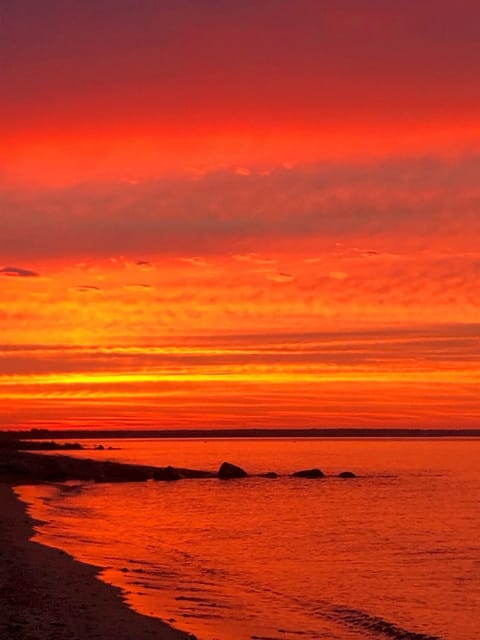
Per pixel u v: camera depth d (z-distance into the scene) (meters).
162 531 43.91
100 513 53.34
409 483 82.19
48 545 34.72
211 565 32.12
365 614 23.88
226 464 89.94
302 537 42.12
